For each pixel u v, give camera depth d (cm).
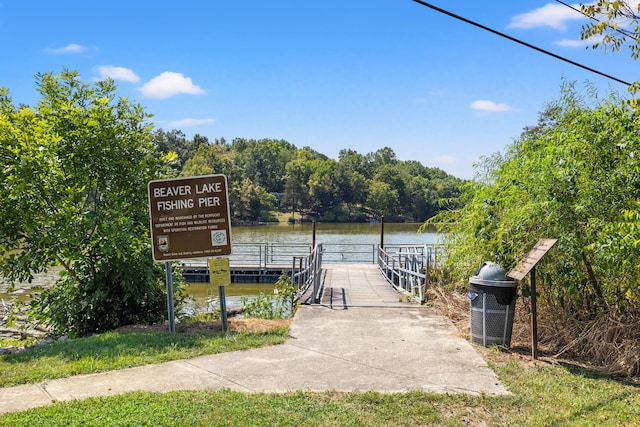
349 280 1788
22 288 2022
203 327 935
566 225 753
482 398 573
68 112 1015
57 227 948
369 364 704
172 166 1202
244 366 690
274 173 15125
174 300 1155
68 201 1000
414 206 11994
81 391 588
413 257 1405
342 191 12012
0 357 745
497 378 649
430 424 507
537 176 779
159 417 501
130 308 1041
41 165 977
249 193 9912
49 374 641
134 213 1044
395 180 12075
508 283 780
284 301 1237
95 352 747
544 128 951
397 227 8338
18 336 1241
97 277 1011
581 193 731
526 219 786
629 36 674
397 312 1092
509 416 531
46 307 1068
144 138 1109
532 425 507
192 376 645
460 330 912
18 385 609
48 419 494
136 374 653
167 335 853
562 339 794
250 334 866
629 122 710
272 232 6688
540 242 736
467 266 983
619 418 529
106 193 1022
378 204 11456
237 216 9919
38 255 988
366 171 15450
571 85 867
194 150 15000
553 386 620
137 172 1045
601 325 743
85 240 990
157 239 894
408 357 739
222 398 556
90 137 1014
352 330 913
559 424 509
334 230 7331
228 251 901
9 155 972
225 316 906
